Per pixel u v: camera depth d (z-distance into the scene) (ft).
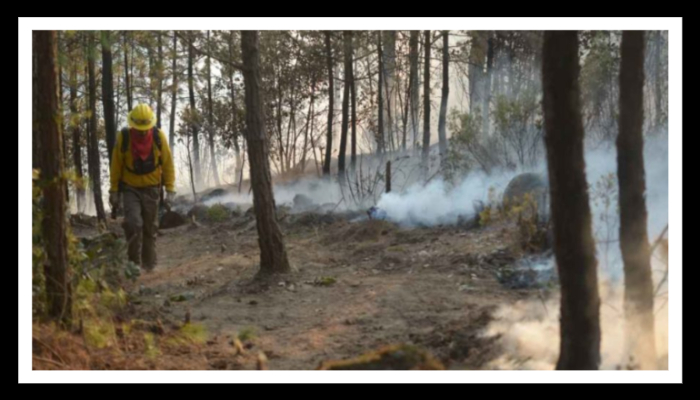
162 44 39.78
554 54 13.66
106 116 56.90
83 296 19.61
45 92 18.56
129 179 33.81
